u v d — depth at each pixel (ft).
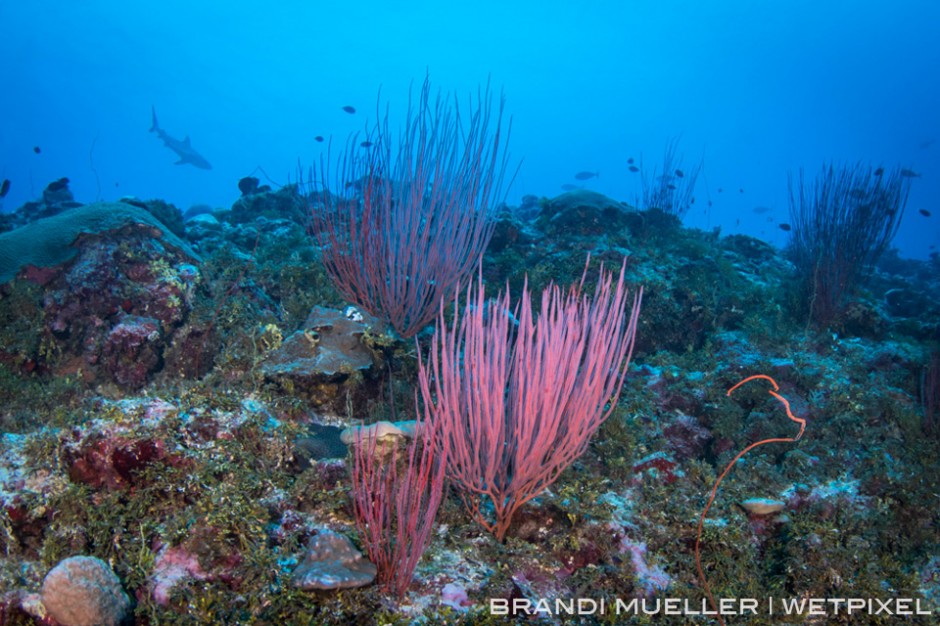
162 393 6.71
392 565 5.41
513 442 5.95
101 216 9.45
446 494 6.22
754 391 9.25
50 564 5.41
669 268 12.98
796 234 13.12
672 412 9.04
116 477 5.90
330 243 9.11
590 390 5.50
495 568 6.02
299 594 5.07
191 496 5.83
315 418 7.77
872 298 14.52
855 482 7.84
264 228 14.08
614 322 5.58
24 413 7.49
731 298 12.23
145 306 9.04
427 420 5.34
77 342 8.75
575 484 6.75
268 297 10.57
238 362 8.04
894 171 12.01
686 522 6.69
